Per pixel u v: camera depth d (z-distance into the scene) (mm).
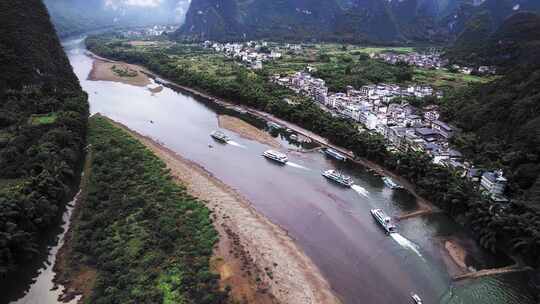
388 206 115000
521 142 126875
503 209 99938
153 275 79000
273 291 78312
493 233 95500
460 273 87812
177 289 76188
